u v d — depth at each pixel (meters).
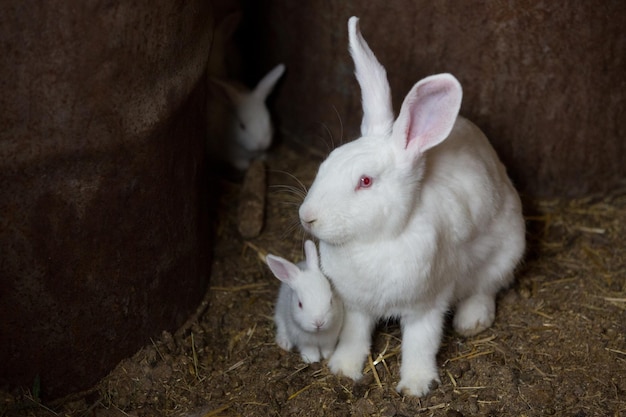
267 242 1.43
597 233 1.42
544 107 1.39
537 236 1.42
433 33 1.37
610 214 1.45
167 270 1.19
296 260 1.39
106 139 1.04
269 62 1.61
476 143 1.21
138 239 1.13
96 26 0.98
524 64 1.36
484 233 1.18
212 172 1.62
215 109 1.59
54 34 0.97
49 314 1.10
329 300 1.13
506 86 1.38
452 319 1.26
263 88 1.57
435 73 1.40
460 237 1.13
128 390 1.17
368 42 1.42
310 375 1.20
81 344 1.14
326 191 1.04
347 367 1.19
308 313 1.13
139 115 1.06
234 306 1.31
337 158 1.06
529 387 1.17
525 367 1.20
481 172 1.17
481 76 1.38
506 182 1.25
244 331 1.28
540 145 1.43
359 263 1.09
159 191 1.13
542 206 1.46
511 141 1.42
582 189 1.46
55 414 1.13
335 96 1.52
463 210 1.13
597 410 1.13
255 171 1.53
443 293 1.15
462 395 1.16
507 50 1.35
